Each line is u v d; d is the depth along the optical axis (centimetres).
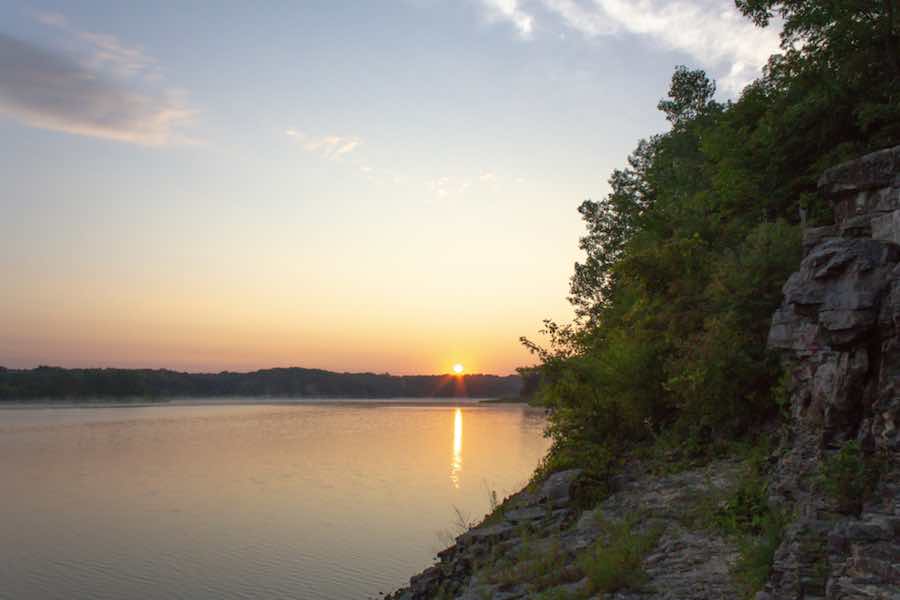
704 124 3606
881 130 1936
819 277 778
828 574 623
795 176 2077
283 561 3775
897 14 2059
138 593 3347
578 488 1432
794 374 1027
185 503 5928
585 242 4091
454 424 17000
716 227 1964
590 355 1806
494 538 1391
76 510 5734
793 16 2244
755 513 938
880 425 709
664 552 934
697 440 1443
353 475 7219
